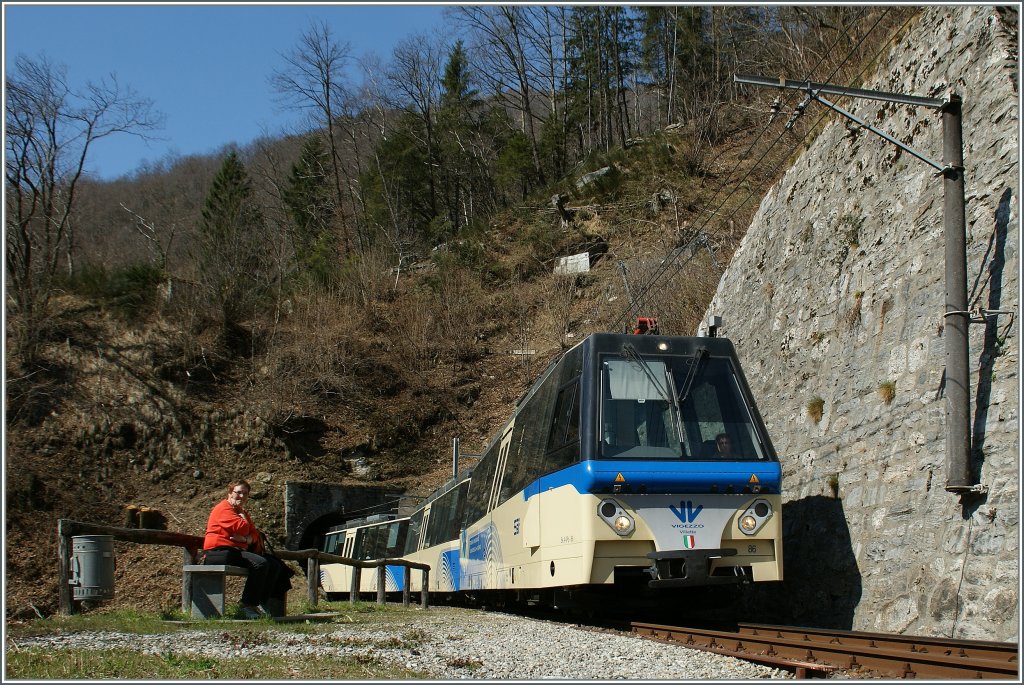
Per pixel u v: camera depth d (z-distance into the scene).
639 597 12.35
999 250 11.38
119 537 10.88
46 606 25.98
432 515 22.89
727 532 11.22
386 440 36.78
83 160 40.81
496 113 64.81
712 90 52.47
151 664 7.18
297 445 35.31
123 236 67.81
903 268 13.59
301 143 69.50
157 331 37.28
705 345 12.37
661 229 42.81
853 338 14.52
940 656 7.20
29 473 30.34
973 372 11.08
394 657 8.00
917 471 11.70
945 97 10.91
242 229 49.34
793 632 9.88
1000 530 9.80
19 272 36.69
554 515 11.97
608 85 63.56
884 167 15.12
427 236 58.00
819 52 28.70
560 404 12.70
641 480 11.09
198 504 31.83
